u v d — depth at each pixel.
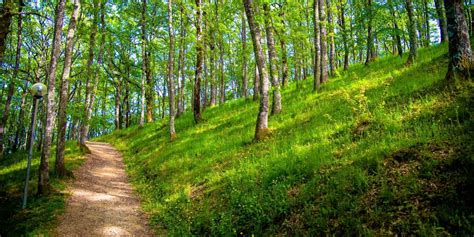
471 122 6.76
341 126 10.71
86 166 17.56
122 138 32.69
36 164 16.84
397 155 6.93
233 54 34.16
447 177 5.51
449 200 5.05
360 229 5.27
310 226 6.13
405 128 8.22
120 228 9.36
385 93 11.85
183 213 9.77
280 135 13.16
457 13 9.30
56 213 9.96
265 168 9.95
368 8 19.83
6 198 11.30
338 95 15.95
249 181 9.45
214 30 26.14
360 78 18.67
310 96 18.70
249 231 7.20
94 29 21.52
